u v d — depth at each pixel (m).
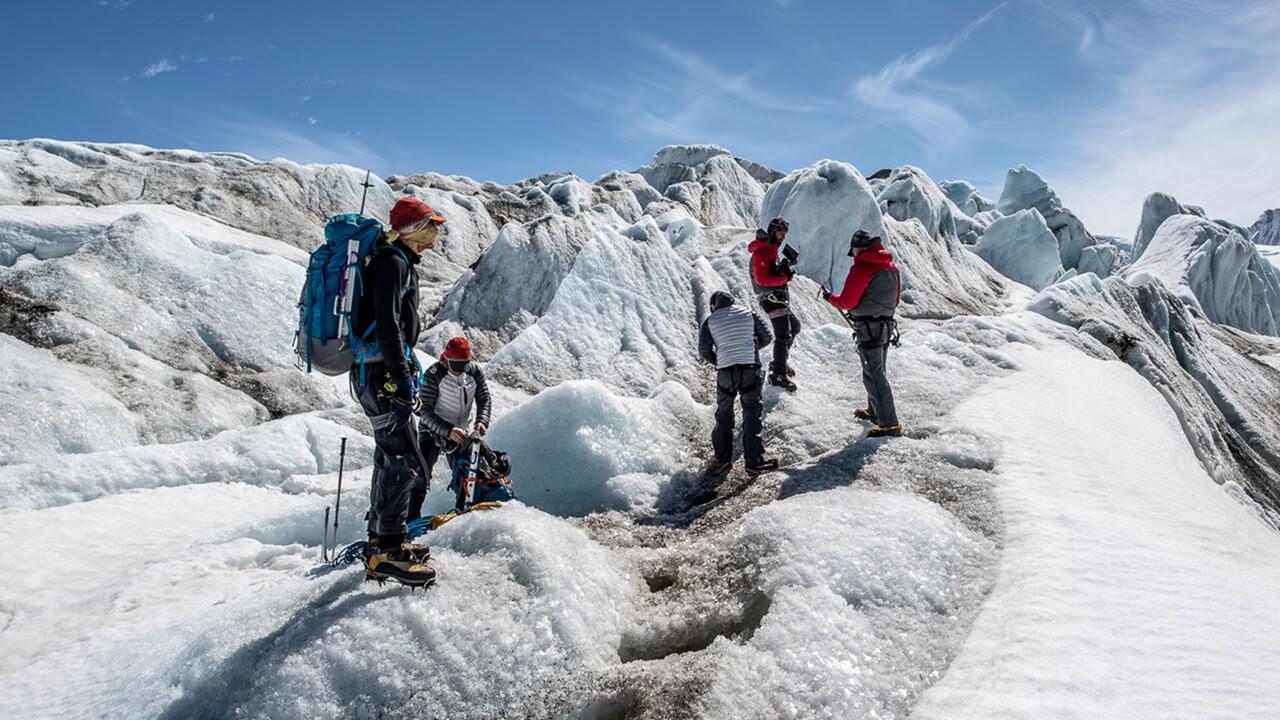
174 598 5.18
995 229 31.92
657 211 36.81
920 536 4.44
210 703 3.35
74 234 12.94
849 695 3.29
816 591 3.95
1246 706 2.88
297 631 3.56
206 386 9.27
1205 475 6.76
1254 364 19.66
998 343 9.81
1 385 7.92
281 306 10.97
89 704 3.68
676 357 10.81
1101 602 3.79
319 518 6.31
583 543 4.63
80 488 7.20
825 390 7.71
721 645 3.75
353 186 27.42
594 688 3.58
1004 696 3.12
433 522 5.22
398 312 3.56
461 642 3.56
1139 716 2.87
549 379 10.03
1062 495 5.19
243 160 27.70
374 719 3.29
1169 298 16.80
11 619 4.98
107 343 9.23
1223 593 3.88
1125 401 8.11
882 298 6.19
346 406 9.98
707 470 6.48
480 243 28.78
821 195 15.45
